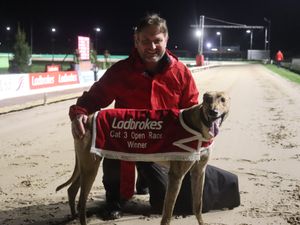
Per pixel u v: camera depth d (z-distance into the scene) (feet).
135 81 5.42
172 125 4.88
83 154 5.15
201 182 5.23
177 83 5.44
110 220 5.80
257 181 7.34
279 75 37.83
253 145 10.07
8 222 5.70
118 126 5.02
